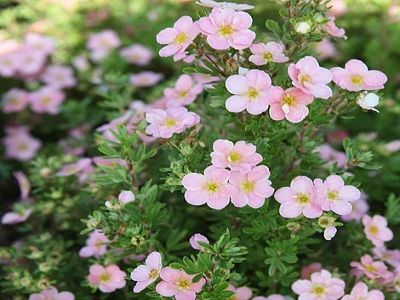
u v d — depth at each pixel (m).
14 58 0.81
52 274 0.54
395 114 0.73
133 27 0.86
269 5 0.80
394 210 0.53
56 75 0.81
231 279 0.44
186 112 0.44
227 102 0.40
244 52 0.43
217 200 0.39
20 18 0.94
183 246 0.48
